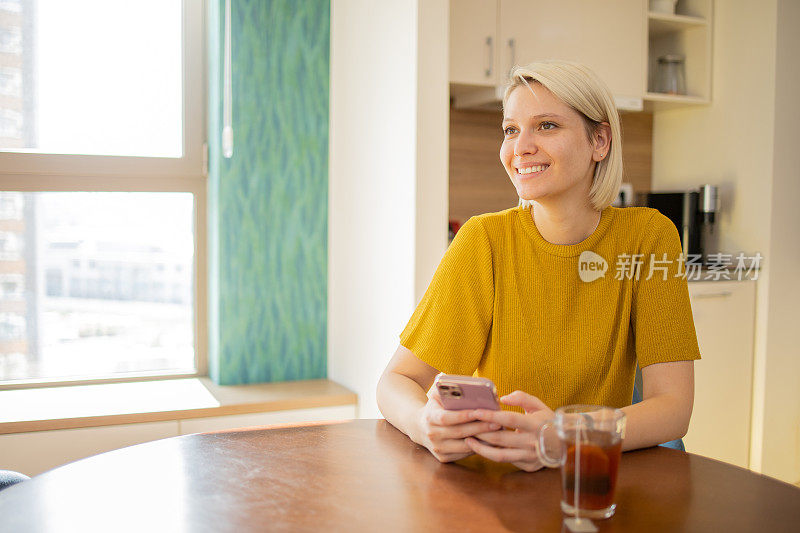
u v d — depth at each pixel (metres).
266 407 2.73
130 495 0.97
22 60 2.77
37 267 2.84
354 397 2.88
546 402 1.34
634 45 3.17
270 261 3.04
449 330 1.35
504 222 1.40
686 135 3.54
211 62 2.96
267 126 3.00
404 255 2.53
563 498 0.91
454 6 2.77
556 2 2.97
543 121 1.25
